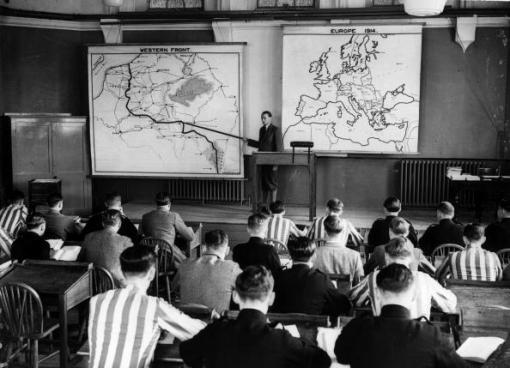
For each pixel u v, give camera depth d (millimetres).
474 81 9758
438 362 2207
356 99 9914
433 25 9734
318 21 9938
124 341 2812
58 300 4039
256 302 2432
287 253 5832
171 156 10508
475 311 3270
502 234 5715
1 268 4848
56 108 10680
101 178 10922
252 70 10242
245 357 2336
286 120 10117
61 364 4062
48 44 10539
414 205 10016
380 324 2281
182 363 2984
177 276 4172
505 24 9562
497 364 1724
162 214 6320
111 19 10414
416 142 9844
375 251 4734
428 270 4836
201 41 10375
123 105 10508
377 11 9672
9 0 10242
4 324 4078
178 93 10367
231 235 8938
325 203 10352
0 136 10227
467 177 8750
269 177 9852
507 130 9703
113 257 4781
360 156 10031
